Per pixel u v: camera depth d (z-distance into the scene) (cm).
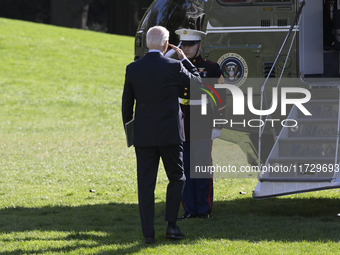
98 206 2061
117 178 2652
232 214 1906
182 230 1666
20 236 1623
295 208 2012
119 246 1495
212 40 2050
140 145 1488
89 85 6788
